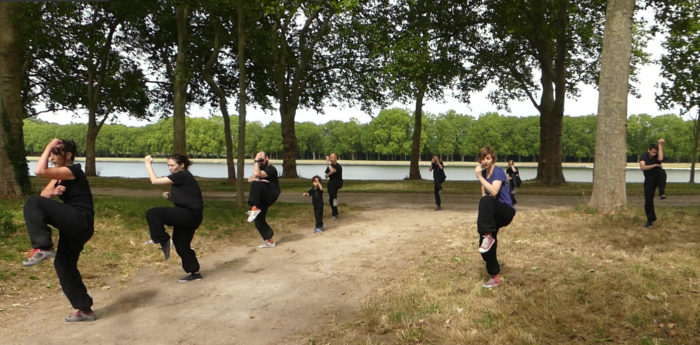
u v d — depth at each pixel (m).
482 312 3.92
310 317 4.22
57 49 25.95
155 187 21.12
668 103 24.94
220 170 76.38
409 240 7.89
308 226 10.01
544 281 4.78
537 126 104.56
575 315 3.75
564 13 20.80
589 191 18.41
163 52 27.20
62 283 3.97
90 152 29.72
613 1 9.40
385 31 22.03
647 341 3.10
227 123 23.48
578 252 6.01
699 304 3.78
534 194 17.69
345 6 14.17
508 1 19.03
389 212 12.17
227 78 28.02
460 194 18.12
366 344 3.35
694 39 22.47
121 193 17.58
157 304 4.66
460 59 24.61
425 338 3.44
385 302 4.43
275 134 123.62
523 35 20.59
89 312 4.17
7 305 4.46
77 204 3.88
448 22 22.45
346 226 9.82
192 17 22.62
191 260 5.54
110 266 6.11
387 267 6.01
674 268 4.99
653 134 100.19
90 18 26.77
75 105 31.42
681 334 3.25
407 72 20.56
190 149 121.00
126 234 7.70
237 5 11.83
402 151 101.31
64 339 3.68
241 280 5.60
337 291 5.05
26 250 6.24
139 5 19.55
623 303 3.93
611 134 9.42
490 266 4.66
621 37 9.31
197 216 5.38
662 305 3.85
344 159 131.12
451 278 5.14
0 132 10.07
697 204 12.83
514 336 3.34
